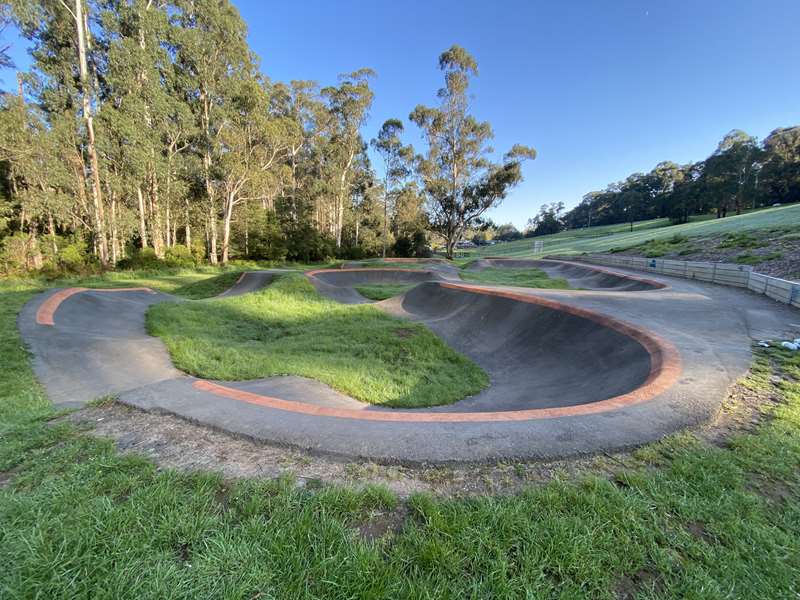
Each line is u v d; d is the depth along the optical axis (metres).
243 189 26.55
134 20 19.91
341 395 6.08
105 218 20.53
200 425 3.33
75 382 5.32
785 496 2.21
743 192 43.16
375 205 47.31
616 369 5.70
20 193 21.06
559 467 2.57
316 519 1.98
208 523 1.91
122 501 2.14
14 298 9.69
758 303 8.79
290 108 34.69
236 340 9.84
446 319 11.56
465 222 39.56
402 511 2.09
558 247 45.28
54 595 1.51
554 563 1.70
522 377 7.25
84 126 19.11
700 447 2.80
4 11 15.39
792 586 1.59
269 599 1.50
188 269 22.72
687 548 1.80
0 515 1.97
